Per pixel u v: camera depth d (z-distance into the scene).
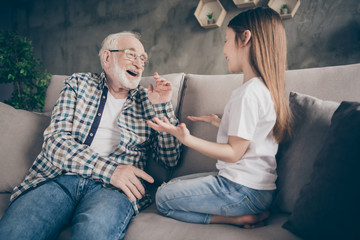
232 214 0.87
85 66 4.25
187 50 3.56
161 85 1.23
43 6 4.45
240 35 0.97
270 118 0.88
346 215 0.62
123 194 1.03
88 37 4.20
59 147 1.07
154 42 3.75
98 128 1.24
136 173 1.02
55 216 0.93
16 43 2.65
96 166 1.02
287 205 0.89
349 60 2.75
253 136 0.89
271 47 0.93
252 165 0.88
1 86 4.27
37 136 1.30
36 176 1.10
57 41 4.40
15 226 0.82
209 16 3.32
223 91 1.30
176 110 1.41
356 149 0.65
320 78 1.10
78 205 1.02
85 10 4.19
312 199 0.70
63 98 1.22
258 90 0.88
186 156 1.27
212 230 0.82
